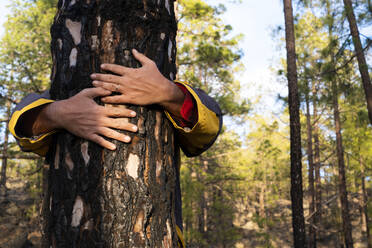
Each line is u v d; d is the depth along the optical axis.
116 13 1.06
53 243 0.99
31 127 1.06
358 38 7.08
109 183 0.97
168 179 1.10
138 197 0.98
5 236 11.64
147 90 1.03
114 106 1.02
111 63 1.04
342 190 13.16
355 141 10.12
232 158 15.44
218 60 9.27
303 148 16.39
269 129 14.79
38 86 8.99
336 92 8.66
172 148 1.15
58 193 1.01
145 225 0.97
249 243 17.28
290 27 7.77
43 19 8.73
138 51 1.08
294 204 7.04
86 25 1.06
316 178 15.87
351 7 6.96
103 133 0.99
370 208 11.74
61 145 1.04
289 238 19.28
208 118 1.14
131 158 1.00
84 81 1.04
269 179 17.45
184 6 9.36
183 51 9.36
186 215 9.62
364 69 7.27
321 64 8.52
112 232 0.94
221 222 12.12
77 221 0.96
